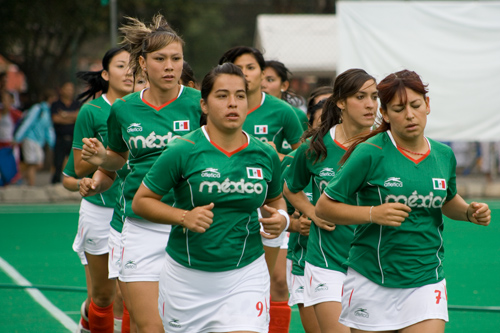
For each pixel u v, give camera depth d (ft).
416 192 29.66
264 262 32.73
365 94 36.81
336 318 36.40
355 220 29.53
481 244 81.10
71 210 107.34
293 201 39.50
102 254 45.73
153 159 38.55
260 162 31.30
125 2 144.36
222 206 30.81
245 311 31.09
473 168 128.77
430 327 29.73
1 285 61.82
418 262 30.09
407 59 108.99
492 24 107.34
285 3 185.16
